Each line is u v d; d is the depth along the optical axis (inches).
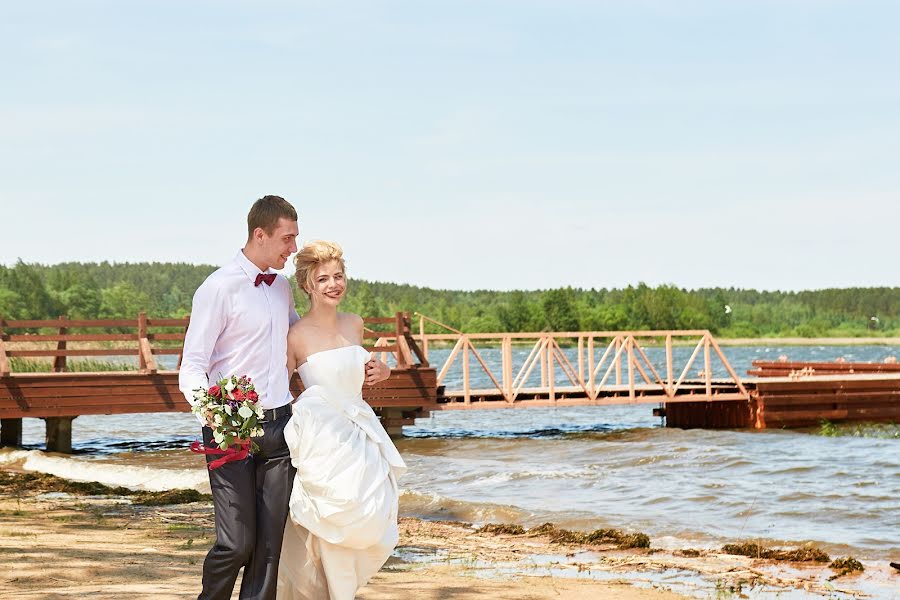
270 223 149.4
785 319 6752.0
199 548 270.7
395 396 717.9
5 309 5689.0
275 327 151.3
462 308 6756.9
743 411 833.5
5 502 395.2
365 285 6761.8
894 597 255.4
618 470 554.3
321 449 145.3
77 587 199.3
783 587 265.9
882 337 6269.7
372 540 147.4
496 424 927.7
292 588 151.9
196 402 141.9
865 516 398.0
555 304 5999.0
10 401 633.6
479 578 251.3
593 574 275.3
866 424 823.1
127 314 6673.2
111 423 954.1
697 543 338.3
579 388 807.1
